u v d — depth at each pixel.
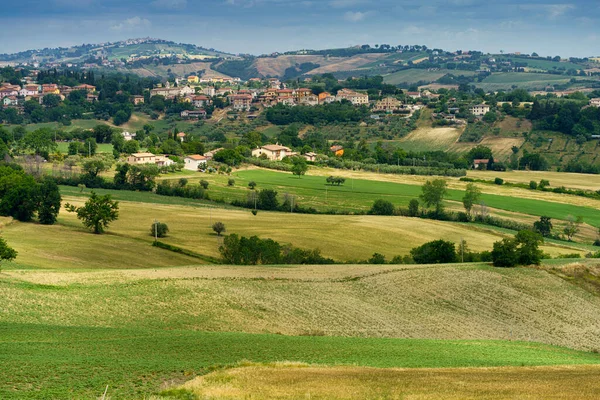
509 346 79.19
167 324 80.44
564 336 91.19
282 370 56.09
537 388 52.25
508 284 109.25
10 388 48.88
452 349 73.69
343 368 58.09
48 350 60.53
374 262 135.38
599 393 50.94
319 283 104.06
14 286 86.56
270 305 91.81
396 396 48.88
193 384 50.88
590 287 110.75
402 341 77.69
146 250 136.62
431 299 101.44
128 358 59.44
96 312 81.75
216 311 87.25
